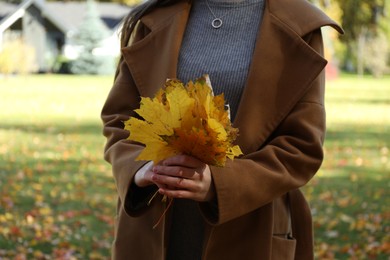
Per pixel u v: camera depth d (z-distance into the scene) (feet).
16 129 56.80
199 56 8.69
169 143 7.10
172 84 7.30
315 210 28.27
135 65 8.93
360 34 177.06
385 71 165.07
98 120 65.77
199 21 8.95
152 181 7.59
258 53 8.36
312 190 32.45
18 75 142.20
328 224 25.85
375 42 163.32
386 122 66.08
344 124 63.82
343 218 26.81
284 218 8.69
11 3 200.85
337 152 45.32
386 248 22.40
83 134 54.24
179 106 6.96
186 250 8.51
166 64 8.68
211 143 6.96
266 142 8.41
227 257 8.23
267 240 8.20
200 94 7.05
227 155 7.06
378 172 37.93
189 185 7.36
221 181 7.55
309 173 8.21
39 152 43.83
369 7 182.60
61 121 63.93
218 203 7.57
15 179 34.14
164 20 9.00
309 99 8.34
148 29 9.20
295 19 8.49
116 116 9.02
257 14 8.80
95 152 44.21
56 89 110.11
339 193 31.91
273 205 8.34
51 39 181.98
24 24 175.01
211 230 8.12
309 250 8.82
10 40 148.15
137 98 9.10
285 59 8.38
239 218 8.22
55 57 174.29
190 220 8.47
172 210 8.52
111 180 34.76
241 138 8.20
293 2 8.66
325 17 8.52
